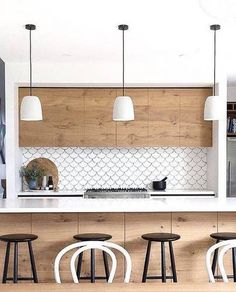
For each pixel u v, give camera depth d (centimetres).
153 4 289
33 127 509
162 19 324
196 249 348
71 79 484
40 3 287
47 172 545
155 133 513
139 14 312
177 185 555
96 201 374
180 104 515
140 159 555
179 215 349
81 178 551
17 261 320
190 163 555
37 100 357
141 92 513
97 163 552
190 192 507
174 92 515
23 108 353
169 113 514
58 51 430
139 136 513
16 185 497
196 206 329
